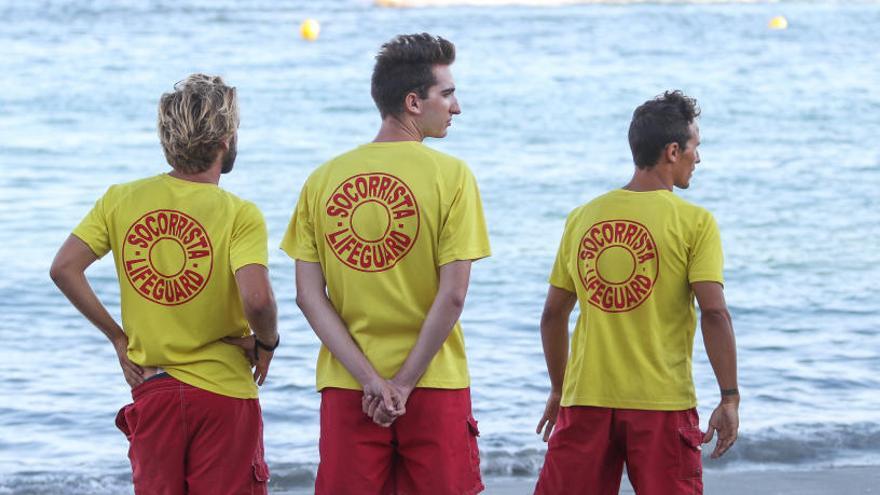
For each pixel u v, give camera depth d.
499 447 21.53
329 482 12.24
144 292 12.15
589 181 55.53
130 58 104.69
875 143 68.00
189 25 134.88
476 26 137.12
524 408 24.33
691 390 12.90
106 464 20.94
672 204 12.73
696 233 12.66
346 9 164.00
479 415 23.77
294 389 25.59
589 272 12.89
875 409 24.06
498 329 31.28
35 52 108.06
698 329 30.69
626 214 12.81
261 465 12.70
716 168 60.00
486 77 95.62
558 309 13.55
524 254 40.84
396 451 12.35
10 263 38.91
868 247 42.62
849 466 20.39
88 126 71.50
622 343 12.76
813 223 47.12
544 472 13.30
